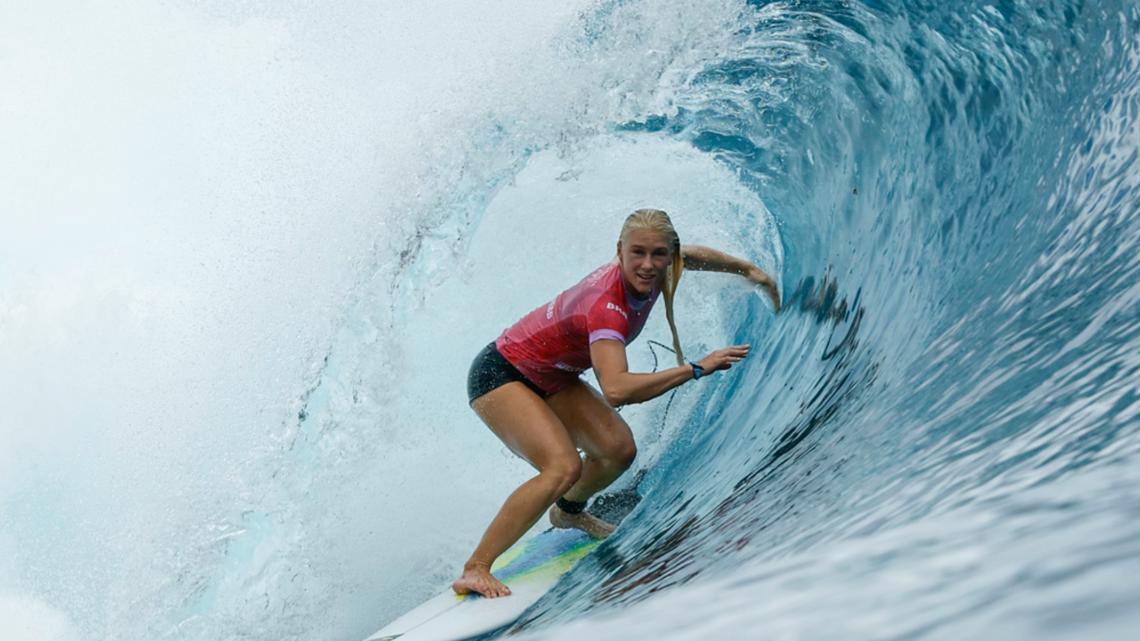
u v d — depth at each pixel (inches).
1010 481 159.0
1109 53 413.7
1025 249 380.5
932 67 541.0
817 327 586.6
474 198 749.3
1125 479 109.2
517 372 503.2
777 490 361.4
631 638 108.3
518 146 751.1
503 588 488.4
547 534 565.9
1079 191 377.1
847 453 325.7
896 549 111.5
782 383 572.4
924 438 264.8
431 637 459.5
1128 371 201.5
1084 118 407.5
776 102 692.1
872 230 577.0
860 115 621.3
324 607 624.7
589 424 513.7
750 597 109.7
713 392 664.4
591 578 451.5
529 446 492.1
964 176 490.0
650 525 504.4
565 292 499.5
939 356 353.1
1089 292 295.6
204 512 690.8
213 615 652.7
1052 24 453.7
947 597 86.0
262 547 662.5
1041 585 78.5
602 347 467.5
